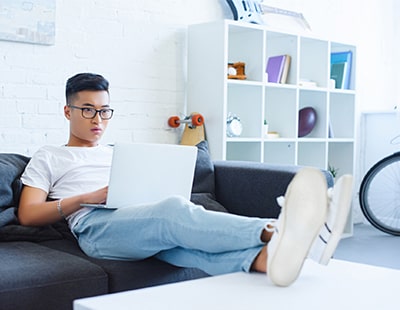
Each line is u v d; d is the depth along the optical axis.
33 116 3.07
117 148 2.09
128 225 2.02
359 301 1.50
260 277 1.70
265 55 3.81
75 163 2.44
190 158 2.29
